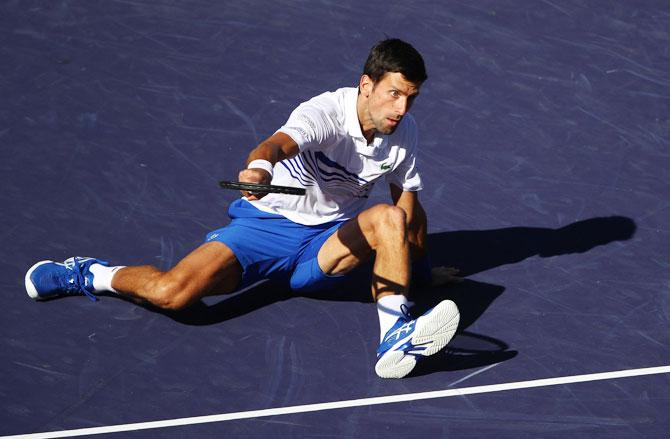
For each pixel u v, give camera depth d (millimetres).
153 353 22938
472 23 37281
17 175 28219
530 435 21203
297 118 21969
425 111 32562
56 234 26281
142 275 23500
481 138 31594
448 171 30016
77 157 29156
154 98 31953
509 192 29406
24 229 26328
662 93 34562
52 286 24031
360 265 26125
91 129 30375
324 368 22797
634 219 28672
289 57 34531
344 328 24109
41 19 35188
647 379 23016
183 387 22031
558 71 35219
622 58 36250
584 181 30125
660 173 30750
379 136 22875
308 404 21719
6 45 33688
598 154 31359
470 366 23109
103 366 22453
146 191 28094
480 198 29062
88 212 27156
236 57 34281
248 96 32469
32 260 25375
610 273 26516
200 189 28359
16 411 21047
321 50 35031
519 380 22734
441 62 35031
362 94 22219
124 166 28969
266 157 20344
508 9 38344
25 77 32312
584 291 25812
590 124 32719
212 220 27266
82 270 24078
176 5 36688
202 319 24109
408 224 24328
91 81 32469
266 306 24703
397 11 37531
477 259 26812
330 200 23969
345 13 37125
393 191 24641
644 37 37562
